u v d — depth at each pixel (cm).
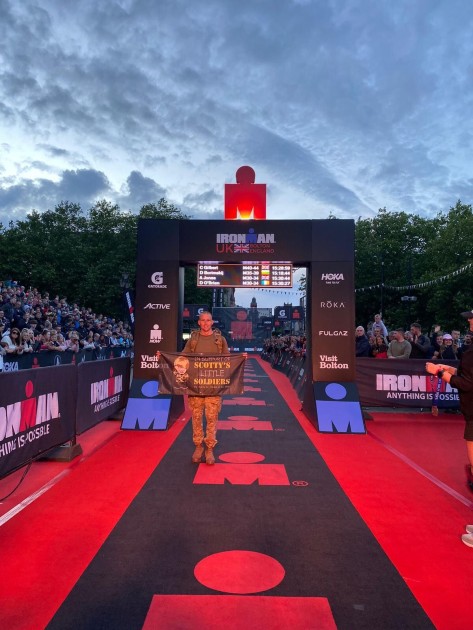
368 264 3850
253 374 2009
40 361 1158
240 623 242
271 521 379
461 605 262
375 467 540
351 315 834
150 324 838
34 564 304
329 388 807
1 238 4478
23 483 471
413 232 3975
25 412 461
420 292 3481
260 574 294
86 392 646
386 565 308
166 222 855
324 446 644
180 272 875
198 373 555
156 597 266
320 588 278
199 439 559
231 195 895
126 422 758
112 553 320
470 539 337
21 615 248
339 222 851
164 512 395
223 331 5131
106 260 4053
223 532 356
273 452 608
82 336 2128
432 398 909
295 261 851
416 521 383
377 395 912
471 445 368
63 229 4816
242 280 874
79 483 472
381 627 240
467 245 3209
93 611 252
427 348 1019
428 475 510
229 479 489
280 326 5066
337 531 361
